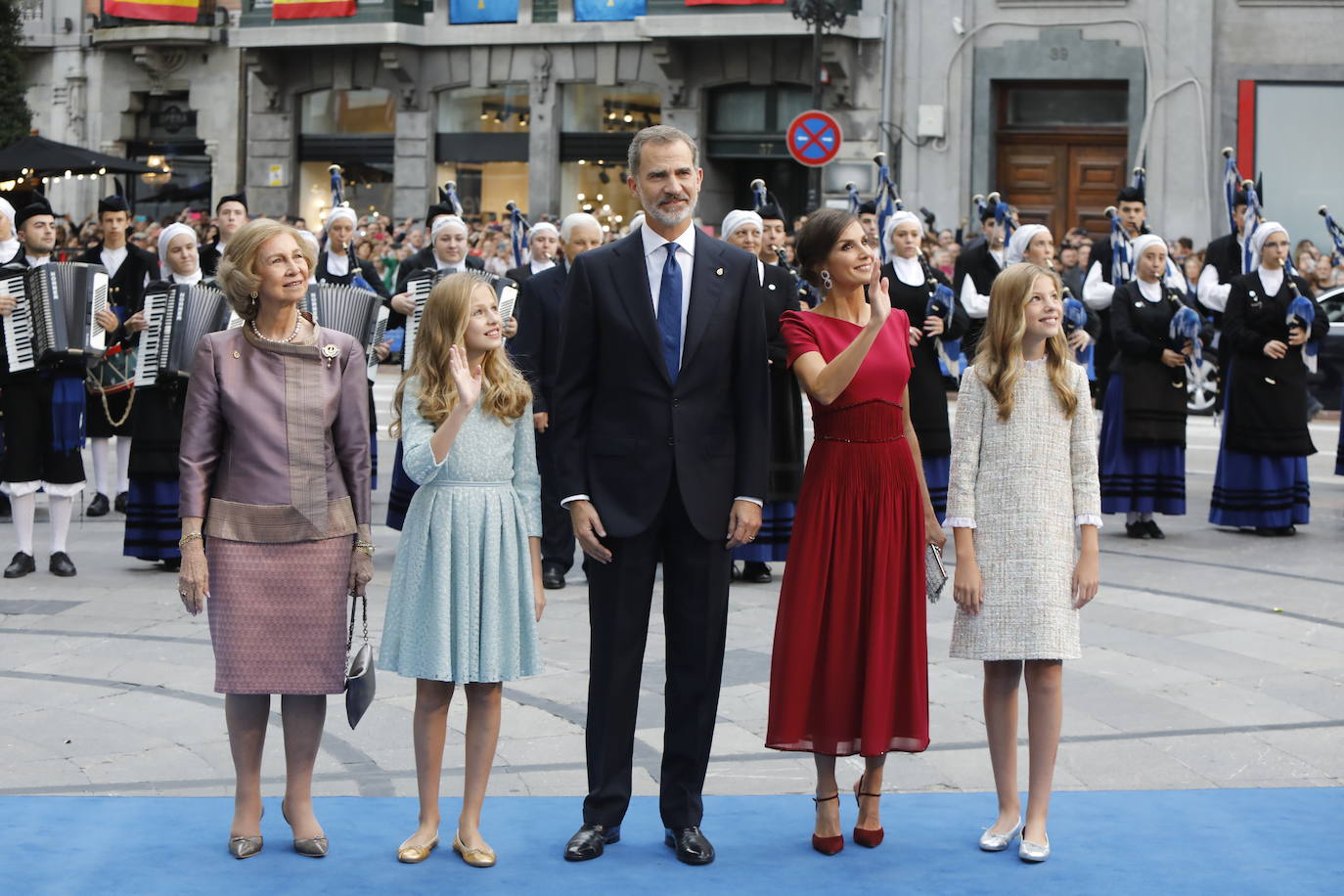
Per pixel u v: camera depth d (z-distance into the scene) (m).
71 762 7.76
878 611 6.48
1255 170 28.64
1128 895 6.14
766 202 12.20
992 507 6.63
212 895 6.06
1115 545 13.76
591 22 31.73
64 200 36.88
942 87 29.47
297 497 6.36
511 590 6.43
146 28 35.47
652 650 9.97
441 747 6.53
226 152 35.84
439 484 6.43
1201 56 28.52
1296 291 14.05
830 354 6.66
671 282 6.46
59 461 12.15
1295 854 6.58
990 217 13.12
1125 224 14.48
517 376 6.57
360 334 11.78
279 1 33.25
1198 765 7.86
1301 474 14.20
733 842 6.72
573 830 6.83
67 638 10.16
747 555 11.79
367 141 33.88
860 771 7.78
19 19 34.19
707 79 31.02
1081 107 29.48
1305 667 9.70
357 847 6.60
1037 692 6.62
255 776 6.51
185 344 11.91
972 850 6.64
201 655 9.79
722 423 6.48
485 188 33.12
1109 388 14.10
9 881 6.16
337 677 6.41
